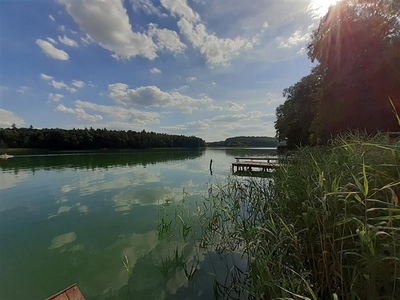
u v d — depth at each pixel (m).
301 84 20.05
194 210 5.25
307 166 2.94
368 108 9.09
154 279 2.57
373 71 8.63
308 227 1.92
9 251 3.46
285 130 24.94
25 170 14.02
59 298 1.90
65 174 12.22
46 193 7.63
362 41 9.07
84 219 4.95
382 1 9.04
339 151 2.84
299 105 20.39
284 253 1.90
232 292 2.23
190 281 2.50
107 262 3.04
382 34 8.98
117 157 27.39
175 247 3.36
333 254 1.70
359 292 1.40
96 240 3.81
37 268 2.93
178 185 8.74
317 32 11.58
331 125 10.66
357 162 1.86
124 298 2.27
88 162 20.08
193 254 3.11
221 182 8.90
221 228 3.80
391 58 8.24
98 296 2.31
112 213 5.33
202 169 14.39
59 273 2.79
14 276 2.75
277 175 4.09
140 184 9.08
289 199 2.54
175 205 5.81
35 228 4.46
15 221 4.92
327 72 10.61
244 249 2.81
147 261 2.99
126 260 3.04
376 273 1.28
